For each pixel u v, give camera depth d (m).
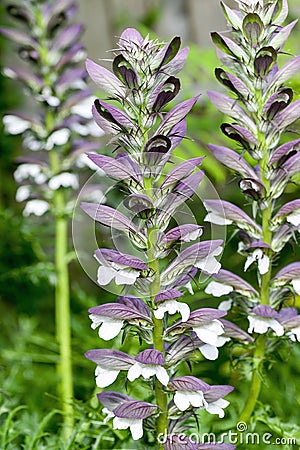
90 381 1.76
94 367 1.79
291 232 1.32
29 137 1.76
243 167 1.31
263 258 1.31
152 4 2.62
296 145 1.28
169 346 1.25
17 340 2.09
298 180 1.50
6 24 2.38
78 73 1.73
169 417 1.24
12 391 1.81
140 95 1.19
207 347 1.24
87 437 1.47
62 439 1.48
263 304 1.33
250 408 1.39
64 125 1.71
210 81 2.03
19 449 1.50
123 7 2.62
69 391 1.71
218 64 1.98
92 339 1.81
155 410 1.23
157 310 1.20
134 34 1.21
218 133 1.94
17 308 2.34
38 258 2.22
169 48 1.19
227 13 1.29
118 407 1.22
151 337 1.24
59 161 1.75
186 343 1.23
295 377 1.75
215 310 1.21
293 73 1.28
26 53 1.76
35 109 2.42
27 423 1.61
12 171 2.45
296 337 1.35
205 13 2.51
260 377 1.33
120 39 1.21
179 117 1.20
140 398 1.54
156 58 1.20
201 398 1.21
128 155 1.20
